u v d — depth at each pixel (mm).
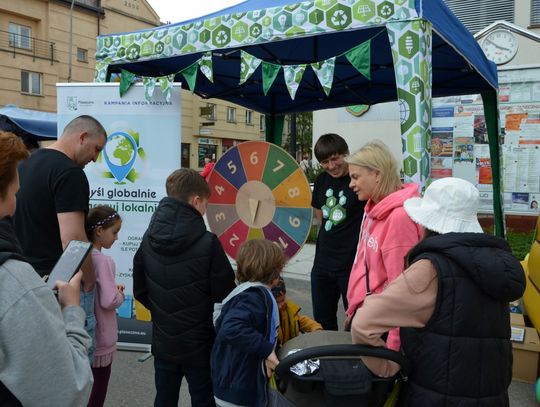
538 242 4184
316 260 3867
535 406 3641
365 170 2531
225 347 2375
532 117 8930
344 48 5234
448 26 4008
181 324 2621
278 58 5562
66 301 1591
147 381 4102
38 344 1259
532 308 4004
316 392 1847
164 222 2605
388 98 7016
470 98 9391
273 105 7504
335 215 3670
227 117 40781
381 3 3369
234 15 3992
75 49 32812
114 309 3131
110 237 3172
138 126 4613
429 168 3355
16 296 1245
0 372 1242
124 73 4617
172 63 5172
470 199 1808
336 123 12305
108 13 34625
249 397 2311
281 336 2668
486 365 1649
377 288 2342
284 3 3859
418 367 1721
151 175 4625
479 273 1612
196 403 2703
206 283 2629
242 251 2418
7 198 1387
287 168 3609
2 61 28938
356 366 1858
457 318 1640
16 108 10367
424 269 1701
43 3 30797
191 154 38000
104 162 4691
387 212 2326
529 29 10883
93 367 3012
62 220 2717
